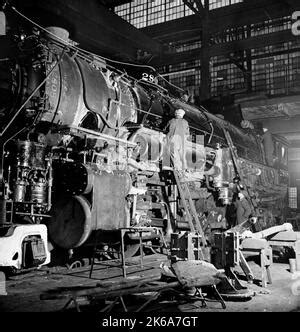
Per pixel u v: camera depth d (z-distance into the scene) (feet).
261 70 57.82
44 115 18.15
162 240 20.98
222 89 60.64
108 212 17.95
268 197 45.21
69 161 18.62
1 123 18.38
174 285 13.44
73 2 38.99
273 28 57.26
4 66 19.45
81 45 47.73
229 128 39.60
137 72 52.60
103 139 20.20
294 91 52.49
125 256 21.95
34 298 12.44
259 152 45.93
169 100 29.55
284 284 18.76
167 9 61.31
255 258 24.90
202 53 51.72
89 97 20.27
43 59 18.39
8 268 15.39
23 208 16.85
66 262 18.75
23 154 16.70
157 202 25.05
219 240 17.25
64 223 17.15
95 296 11.36
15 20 34.17
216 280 14.29
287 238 23.68
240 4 52.39
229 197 31.89
